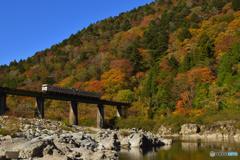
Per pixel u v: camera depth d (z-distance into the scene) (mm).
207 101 76250
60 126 43625
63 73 150500
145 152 32500
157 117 85562
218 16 138875
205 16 156250
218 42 108375
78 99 65562
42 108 55188
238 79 74875
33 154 19156
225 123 62812
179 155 29922
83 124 80688
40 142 20562
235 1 143875
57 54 192875
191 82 85750
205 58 96688
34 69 168000
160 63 113375
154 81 99188
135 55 129000
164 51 131750
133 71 127062
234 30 118562
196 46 113062
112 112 89812
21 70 174875
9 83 143000
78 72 139000
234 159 27109
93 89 105375
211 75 85562
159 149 35594
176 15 172750
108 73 116812
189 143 44812
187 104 81188
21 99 98125
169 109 85500
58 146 24453
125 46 165625
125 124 78312
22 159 18344
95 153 24391
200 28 140125
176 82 89625
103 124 73938
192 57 102188
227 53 84812
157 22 184875
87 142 31641
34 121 40469
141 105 92188
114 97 101062
